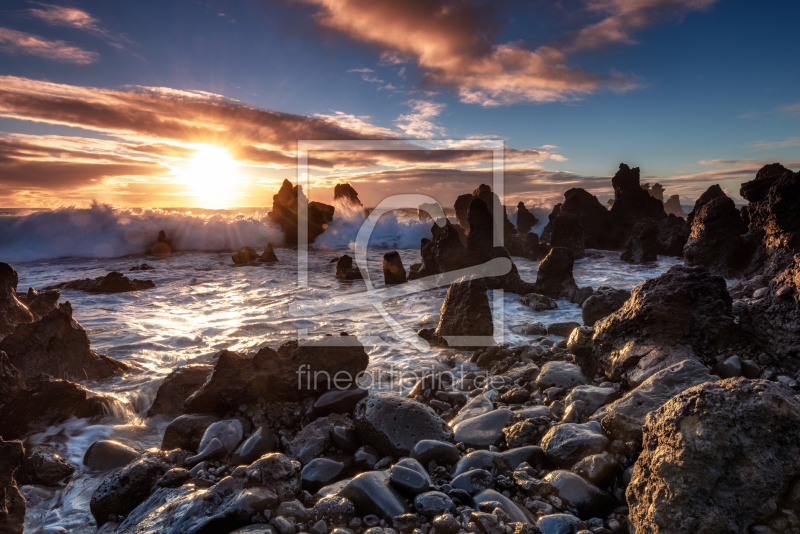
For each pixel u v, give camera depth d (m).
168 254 27.56
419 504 3.37
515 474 3.90
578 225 25.06
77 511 3.98
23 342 6.36
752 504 2.51
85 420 5.51
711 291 5.83
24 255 25.22
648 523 2.80
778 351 5.18
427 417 4.72
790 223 10.84
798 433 2.52
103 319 10.86
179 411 5.88
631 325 5.77
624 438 3.88
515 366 7.09
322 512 3.39
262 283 16.91
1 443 3.40
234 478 3.72
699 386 2.85
